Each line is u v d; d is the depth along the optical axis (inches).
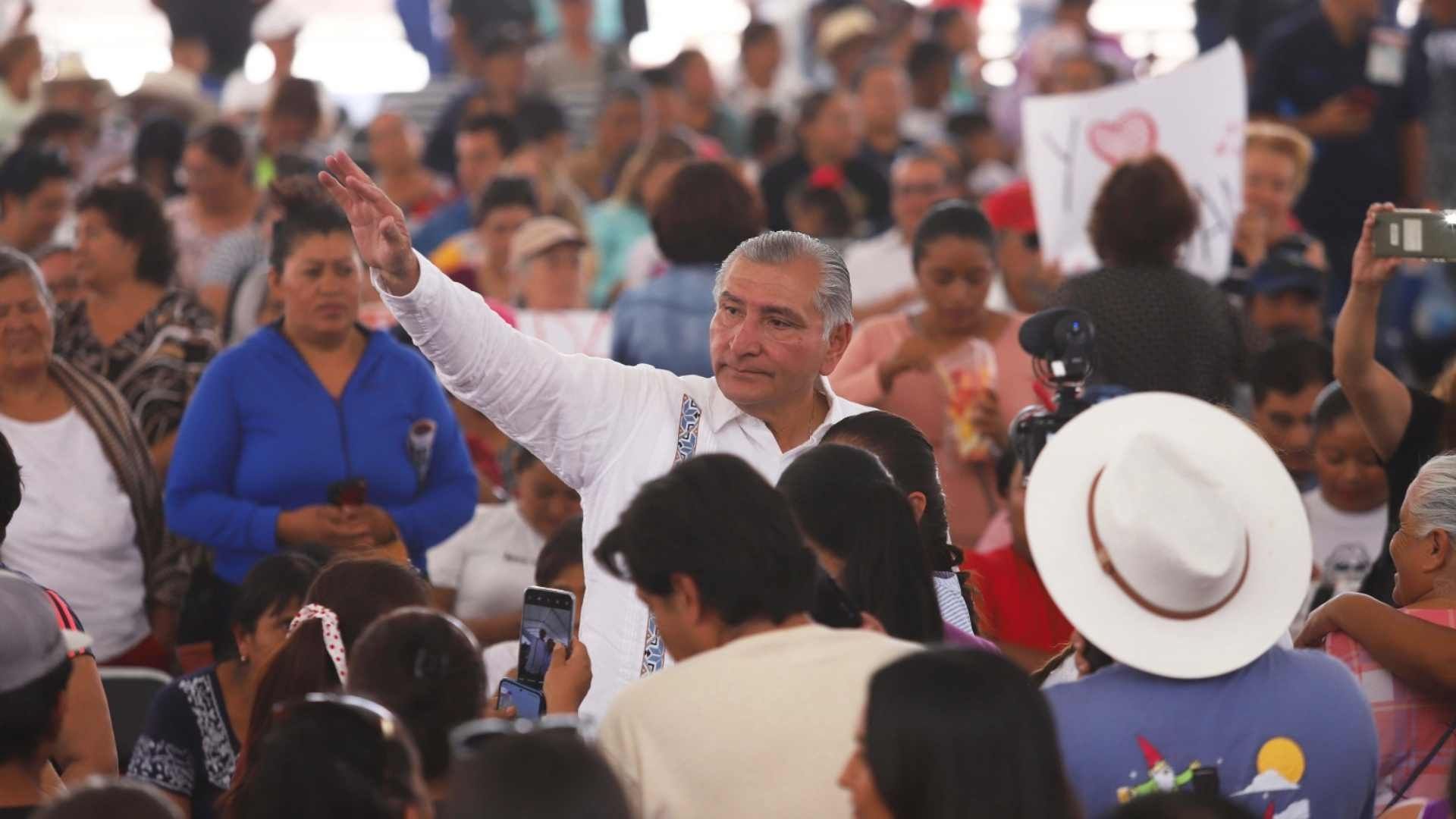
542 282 647.1
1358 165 830.5
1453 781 253.0
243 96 1109.1
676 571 251.4
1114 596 268.8
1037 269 683.4
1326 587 437.7
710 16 1416.1
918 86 1166.3
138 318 530.3
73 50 1187.9
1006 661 220.7
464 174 874.1
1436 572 324.2
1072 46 1063.0
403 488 462.9
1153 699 267.6
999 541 431.8
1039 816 214.7
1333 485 440.8
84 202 528.4
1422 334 912.9
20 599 278.5
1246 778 267.4
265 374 456.4
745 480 255.3
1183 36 1269.7
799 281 327.9
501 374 323.3
